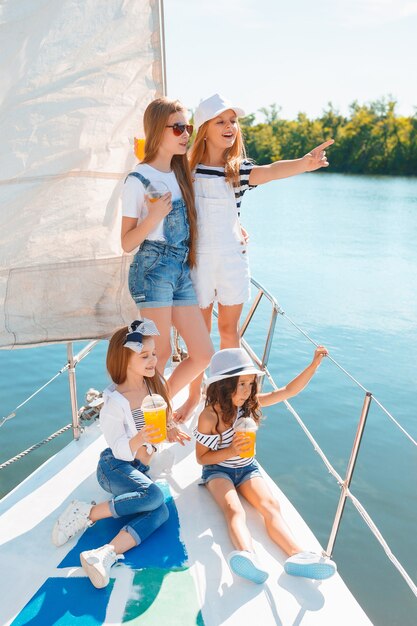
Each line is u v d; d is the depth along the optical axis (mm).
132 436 2961
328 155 77938
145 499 2760
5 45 2908
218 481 2994
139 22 3254
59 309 3494
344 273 16859
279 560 2646
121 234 3271
